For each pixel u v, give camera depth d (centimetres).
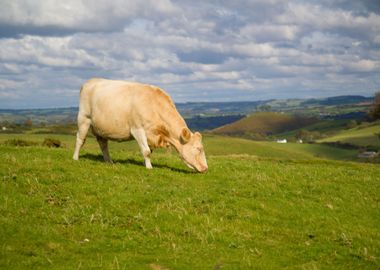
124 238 1143
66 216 1231
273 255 1118
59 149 2400
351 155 16488
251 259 1069
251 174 2020
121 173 1741
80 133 1961
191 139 1906
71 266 952
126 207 1349
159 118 1864
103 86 1914
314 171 2312
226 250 1121
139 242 1131
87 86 1959
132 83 1914
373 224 1475
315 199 1694
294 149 17088
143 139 1853
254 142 16688
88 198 1391
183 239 1174
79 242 1092
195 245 1135
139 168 1850
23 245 1034
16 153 2086
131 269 959
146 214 1308
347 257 1143
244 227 1302
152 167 1903
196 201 1461
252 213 1427
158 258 1030
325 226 1384
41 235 1096
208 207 1423
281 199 1625
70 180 1556
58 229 1149
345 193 1822
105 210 1313
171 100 1914
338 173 2308
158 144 1889
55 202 1347
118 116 1852
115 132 1883
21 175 1540
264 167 2320
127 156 2338
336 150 17562
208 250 1109
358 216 1546
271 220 1393
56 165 1730
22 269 918
